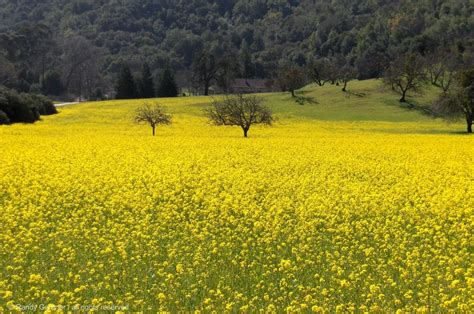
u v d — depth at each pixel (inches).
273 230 604.1
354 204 722.2
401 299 438.3
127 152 1248.8
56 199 745.6
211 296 439.8
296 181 886.4
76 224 625.9
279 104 3555.6
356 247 564.4
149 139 1636.3
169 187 836.6
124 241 571.5
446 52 4643.2
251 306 418.9
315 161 1129.4
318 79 4554.6
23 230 568.4
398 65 3745.1
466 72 2384.4
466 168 1058.1
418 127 2529.5
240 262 511.8
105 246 550.3
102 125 2363.4
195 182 863.7
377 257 534.3
